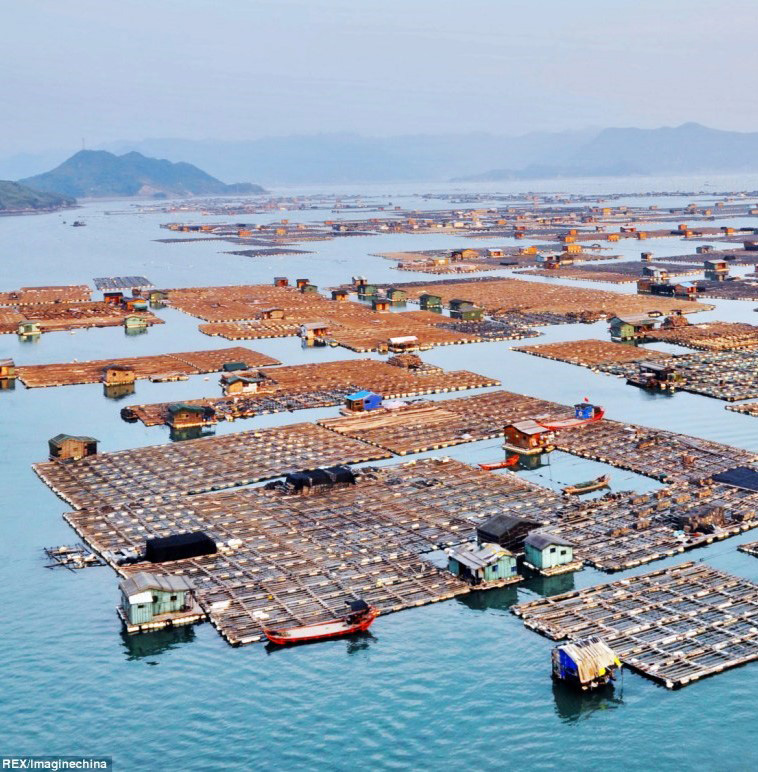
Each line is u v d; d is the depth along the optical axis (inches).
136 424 5497.1
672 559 3491.6
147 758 2432.3
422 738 2487.7
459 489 4220.0
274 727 2549.2
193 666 2842.0
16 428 5442.9
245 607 3132.4
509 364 6845.5
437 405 5669.3
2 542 3750.0
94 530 3806.6
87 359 7367.1
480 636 2972.4
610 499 4028.1
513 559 3348.9
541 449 4788.4
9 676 2805.1
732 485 4146.2
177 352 7588.6
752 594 3161.9
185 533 3636.8
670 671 2706.7
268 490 4266.7
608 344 7411.4
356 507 4033.0
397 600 3186.5
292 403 5807.1
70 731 2549.2
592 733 2490.2
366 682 2743.6
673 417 5344.5
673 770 2345.0
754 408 5388.8
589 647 2716.5
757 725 2501.2
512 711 2593.5
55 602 3245.6
